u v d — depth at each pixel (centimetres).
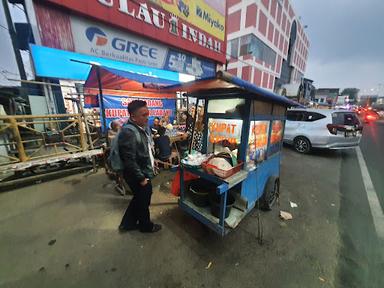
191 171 207
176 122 745
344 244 204
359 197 310
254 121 207
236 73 1681
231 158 196
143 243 201
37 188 330
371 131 1077
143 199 195
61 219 243
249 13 1484
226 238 210
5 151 369
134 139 173
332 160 515
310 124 564
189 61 880
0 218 245
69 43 495
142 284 155
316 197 309
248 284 155
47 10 447
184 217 248
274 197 285
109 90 568
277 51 2059
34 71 473
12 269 170
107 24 555
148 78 431
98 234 215
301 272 168
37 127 563
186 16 783
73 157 375
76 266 172
